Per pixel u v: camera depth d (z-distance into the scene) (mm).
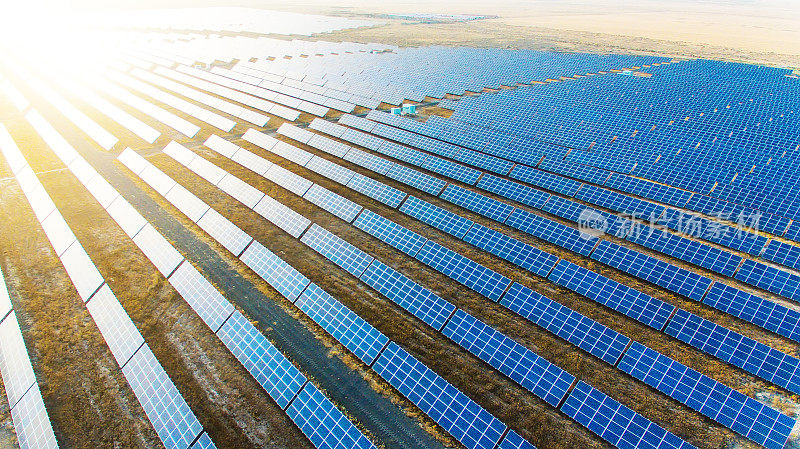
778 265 30016
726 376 22719
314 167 48531
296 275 30625
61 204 42188
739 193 38250
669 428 20438
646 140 48344
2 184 47062
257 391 23375
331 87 80312
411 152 50250
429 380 22766
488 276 29859
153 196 44094
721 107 55781
